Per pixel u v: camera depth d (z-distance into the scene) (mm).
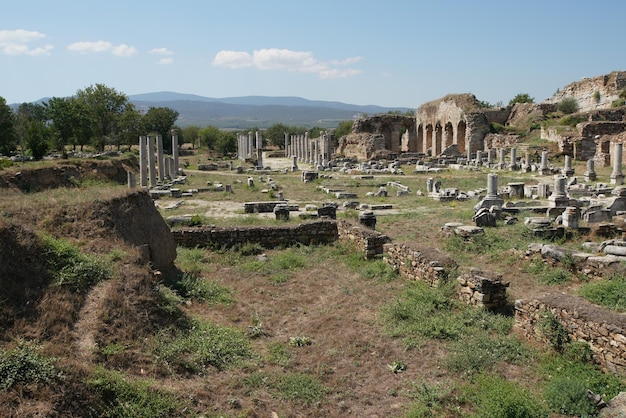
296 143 87812
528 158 47656
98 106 95000
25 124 72062
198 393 7727
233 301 12391
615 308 10914
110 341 8258
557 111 69750
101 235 12031
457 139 75062
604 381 8008
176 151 54844
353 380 8586
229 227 18594
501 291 11461
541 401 7477
